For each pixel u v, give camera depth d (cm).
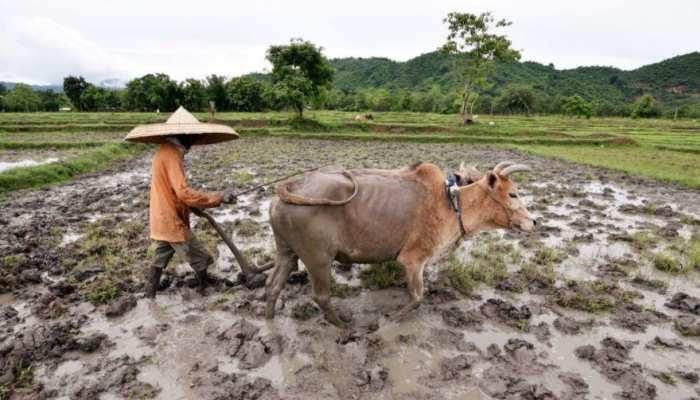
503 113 7669
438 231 496
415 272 496
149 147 2084
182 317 509
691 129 4066
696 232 859
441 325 504
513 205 528
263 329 488
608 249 759
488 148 2422
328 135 2728
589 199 1148
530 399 384
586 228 877
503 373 416
